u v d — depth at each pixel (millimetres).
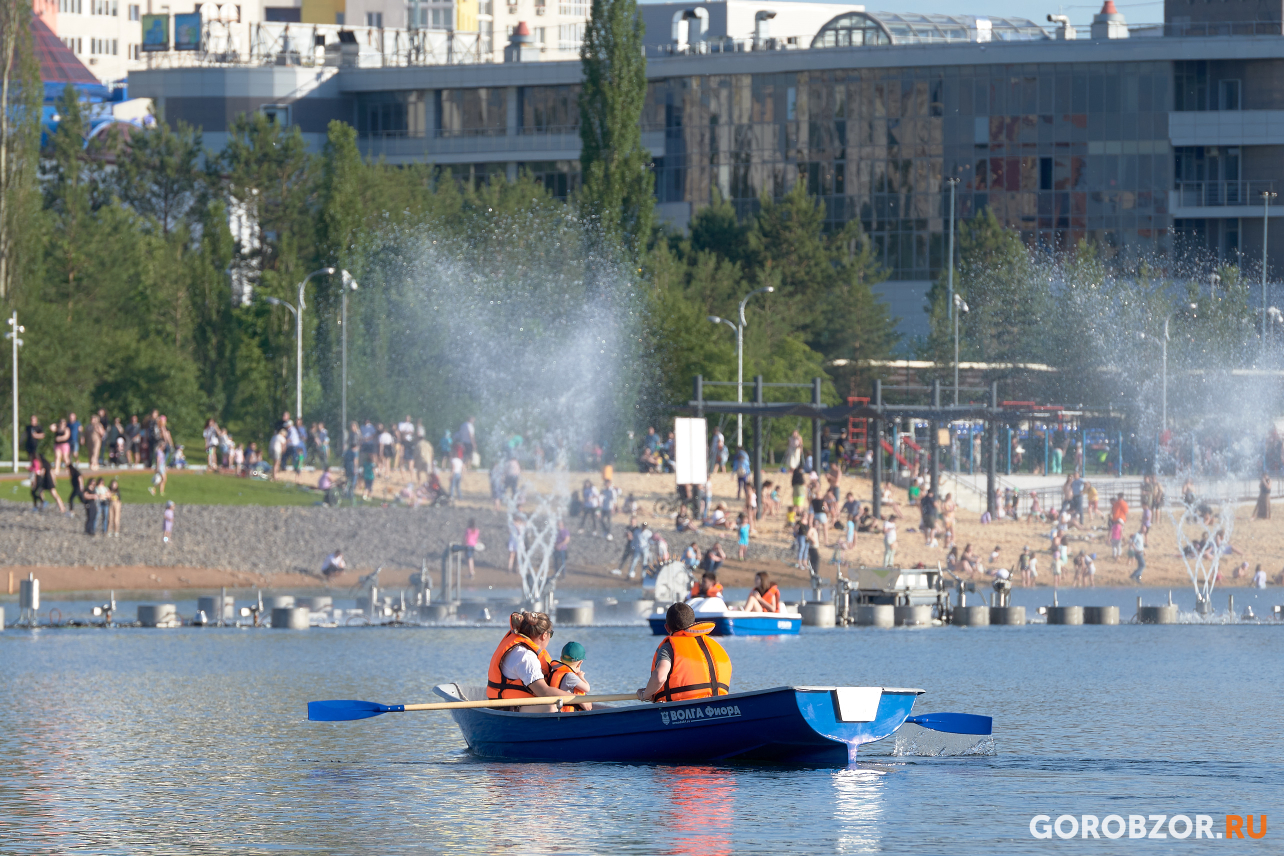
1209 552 102625
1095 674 48875
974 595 90312
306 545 96375
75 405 127312
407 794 28672
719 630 61781
